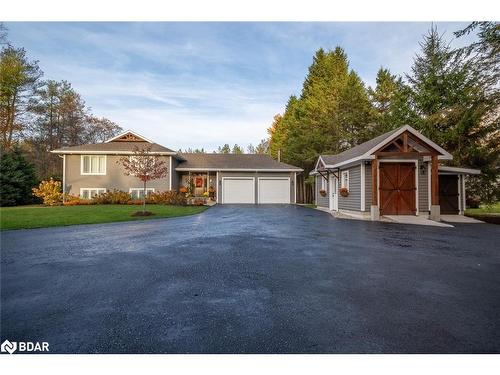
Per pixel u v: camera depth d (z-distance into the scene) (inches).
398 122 878.4
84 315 119.6
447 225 414.6
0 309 125.8
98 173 824.3
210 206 806.5
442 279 167.8
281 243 273.0
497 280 166.4
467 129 665.0
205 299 136.5
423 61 863.7
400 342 98.5
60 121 1285.7
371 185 523.2
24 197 831.1
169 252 235.3
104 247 255.3
